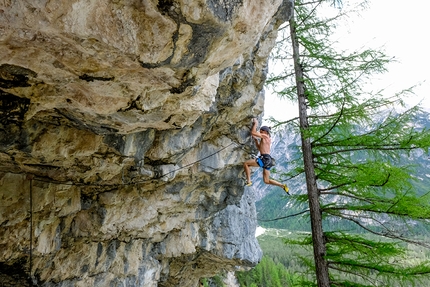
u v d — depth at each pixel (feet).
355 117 22.77
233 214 42.75
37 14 7.93
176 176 25.45
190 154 24.62
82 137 16.70
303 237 28.30
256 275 132.87
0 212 18.66
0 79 10.75
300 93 27.63
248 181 27.37
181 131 20.52
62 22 8.09
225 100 20.77
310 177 25.66
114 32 8.56
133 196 25.62
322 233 24.84
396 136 22.22
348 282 23.70
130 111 13.52
